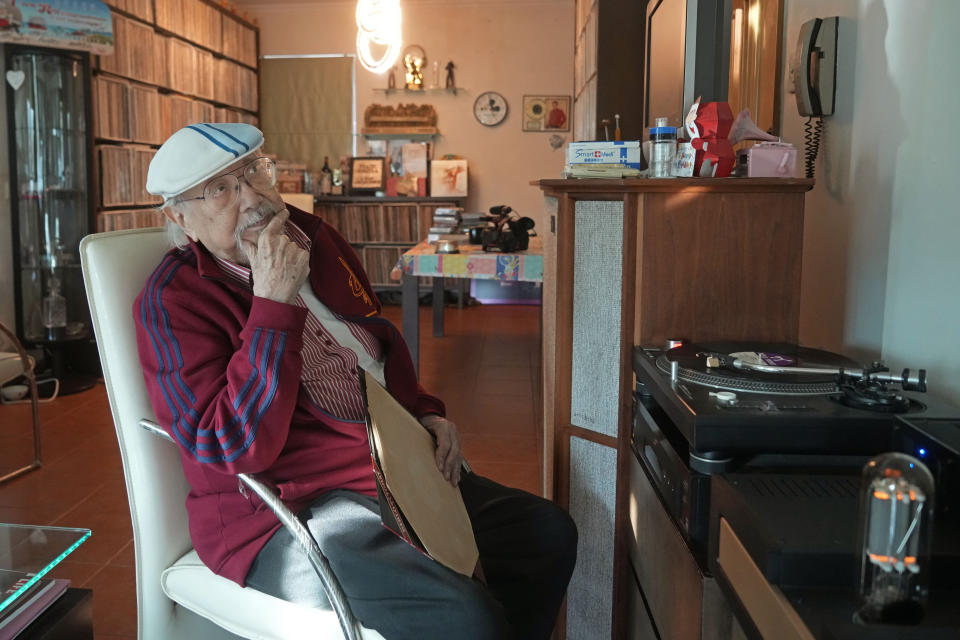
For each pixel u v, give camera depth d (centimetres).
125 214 504
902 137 160
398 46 507
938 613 79
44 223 447
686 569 124
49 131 445
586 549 187
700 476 120
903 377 123
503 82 748
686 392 126
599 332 178
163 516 152
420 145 747
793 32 222
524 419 392
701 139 174
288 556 141
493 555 153
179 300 142
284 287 138
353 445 156
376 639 132
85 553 247
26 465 325
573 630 193
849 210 187
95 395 435
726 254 168
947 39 143
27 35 427
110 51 454
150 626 153
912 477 78
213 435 135
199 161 140
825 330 202
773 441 113
